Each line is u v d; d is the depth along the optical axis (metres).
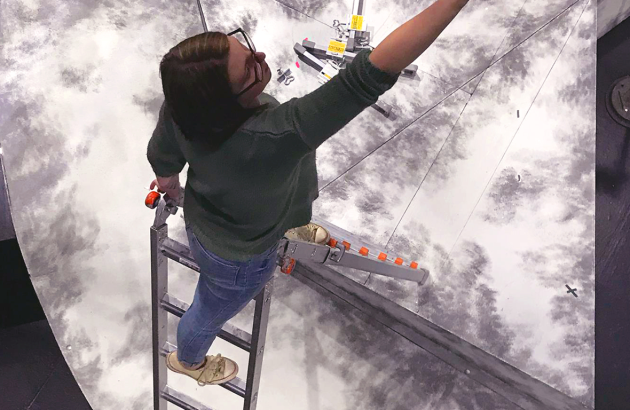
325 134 1.16
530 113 3.34
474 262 3.14
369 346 3.21
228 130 1.21
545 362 2.97
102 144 3.59
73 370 3.09
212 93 1.14
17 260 3.88
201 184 1.41
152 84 3.76
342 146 3.43
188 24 3.95
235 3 3.72
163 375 2.22
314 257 2.33
